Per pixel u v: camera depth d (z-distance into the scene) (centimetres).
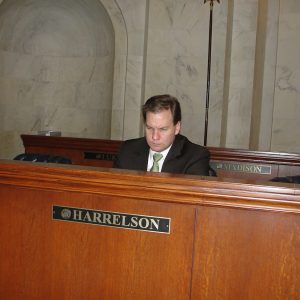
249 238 157
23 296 184
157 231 165
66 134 854
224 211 159
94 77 828
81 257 175
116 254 171
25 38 823
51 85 857
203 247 162
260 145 648
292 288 155
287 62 635
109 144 478
